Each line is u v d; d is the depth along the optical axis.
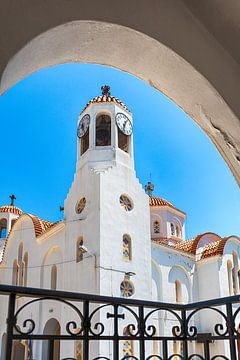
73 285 20.12
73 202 22.25
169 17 2.03
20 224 27.30
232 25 2.14
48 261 23.39
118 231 20.59
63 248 21.94
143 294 20.41
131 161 23.31
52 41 1.75
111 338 3.33
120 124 23.59
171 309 3.72
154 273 22.70
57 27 1.66
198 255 25.95
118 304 3.40
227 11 2.11
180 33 2.05
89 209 20.92
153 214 31.41
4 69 1.50
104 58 2.12
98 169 21.83
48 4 1.65
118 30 1.88
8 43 1.51
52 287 22.47
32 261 24.77
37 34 1.59
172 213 31.81
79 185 22.27
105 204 20.64
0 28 1.50
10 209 36.75
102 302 3.31
